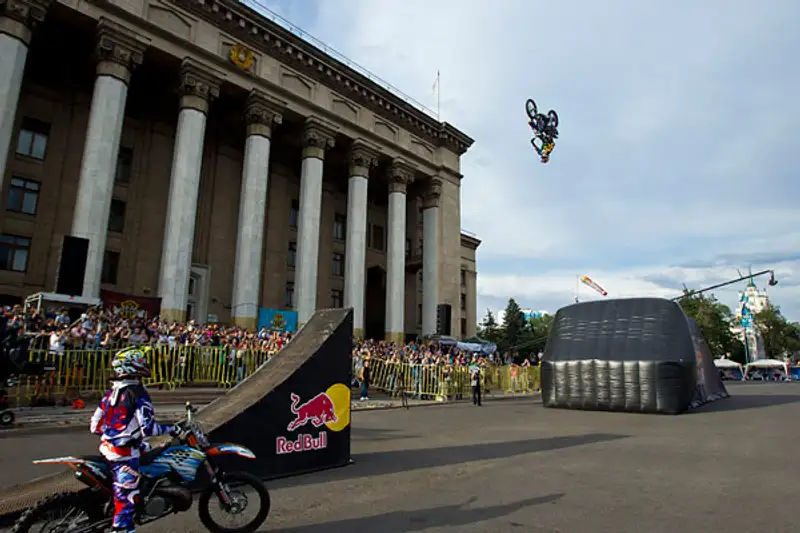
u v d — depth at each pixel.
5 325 10.64
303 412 7.09
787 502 5.57
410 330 42.88
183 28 26.28
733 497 5.78
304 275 29.59
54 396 13.28
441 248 39.12
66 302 18.00
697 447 9.23
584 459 8.09
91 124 22.80
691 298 71.81
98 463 4.01
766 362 69.00
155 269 27.92
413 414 15.32
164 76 27.55
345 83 33.31
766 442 9.79
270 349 18.30
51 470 6.76
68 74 26.34
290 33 29.95
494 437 10.52
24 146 24.75
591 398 16.67
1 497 4.17
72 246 18.05
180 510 4.29
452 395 22.27
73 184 25.83
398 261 35.81
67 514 4.09
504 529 4.70
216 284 30.27
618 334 17.12
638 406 15.71
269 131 29.12
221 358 16.81
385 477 6.82
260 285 32.47
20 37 21.20
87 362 13.94
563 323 18.94
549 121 28.73
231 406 6.68
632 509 5.32
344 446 7.63
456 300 39.34
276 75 29.94
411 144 38.34
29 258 24.12
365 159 34.31
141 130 28.44
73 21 23.47
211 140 31.36
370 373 20.97
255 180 28.02
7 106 20.47
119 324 17.66
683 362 15.59
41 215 24.70
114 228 26.95
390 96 35.94
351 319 8.03
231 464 6.15
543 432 11.31
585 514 5.15
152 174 28.50
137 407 4.00
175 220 24.64
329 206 37.94
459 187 41.72
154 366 15.46
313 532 4.64
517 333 63.06
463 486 6.34
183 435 4.40
